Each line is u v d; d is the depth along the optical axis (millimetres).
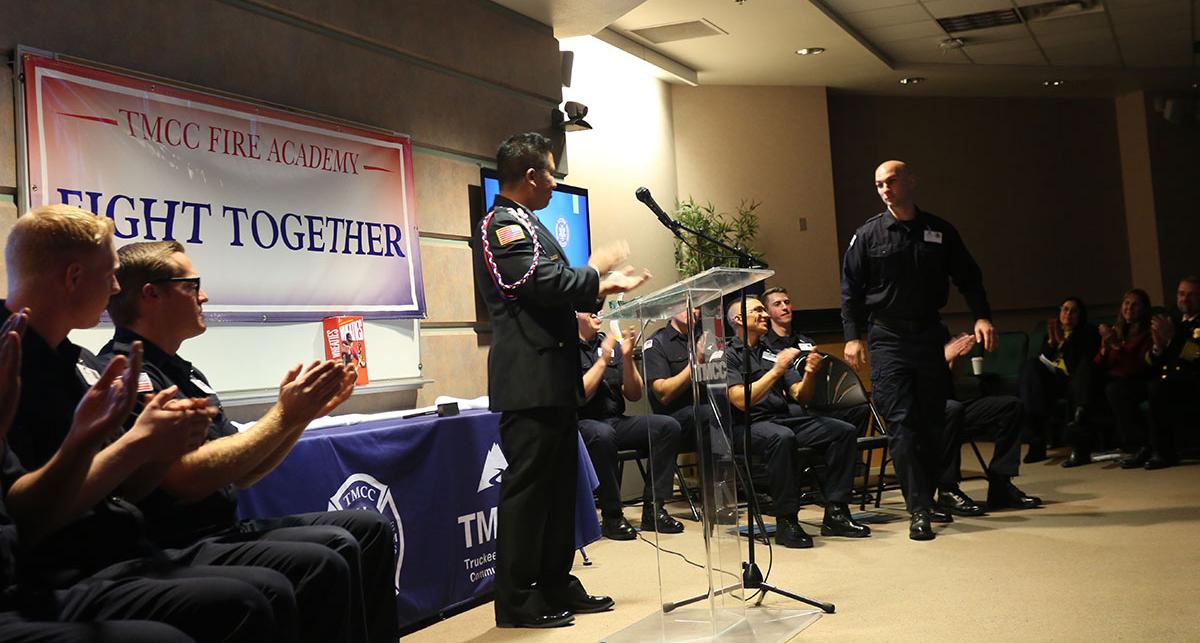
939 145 10352
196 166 3342
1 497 1562
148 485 1943
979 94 10375
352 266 3986
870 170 10094
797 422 4496
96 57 3070
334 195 3928
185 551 2008
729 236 8094
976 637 2652
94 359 2027
